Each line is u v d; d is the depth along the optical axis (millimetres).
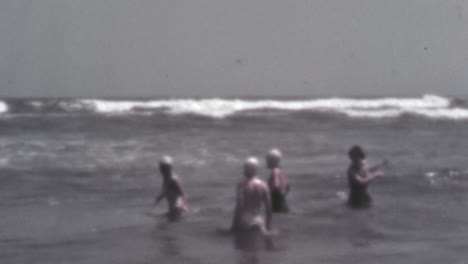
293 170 18922
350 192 12930
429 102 63719
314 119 45781
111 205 13180
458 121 44906
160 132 34781
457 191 14711
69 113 50438
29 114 49375
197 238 9812
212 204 13211
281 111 53656
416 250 8875
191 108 55969
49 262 8406
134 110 54969
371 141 29422
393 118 47625
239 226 10242
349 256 8500
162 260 8406
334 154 23672
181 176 17734
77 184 16219
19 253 8938
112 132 34625
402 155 23125
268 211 10289
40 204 13328
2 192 14961
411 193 14398
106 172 18641
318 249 8922
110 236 10055
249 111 53844
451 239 9641
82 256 8734
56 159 22125
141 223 11148
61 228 10742
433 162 20766
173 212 11820
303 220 11102
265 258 8438
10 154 23859
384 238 9617
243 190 10375
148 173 18375
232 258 8438
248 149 25719
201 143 28406
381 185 15664
